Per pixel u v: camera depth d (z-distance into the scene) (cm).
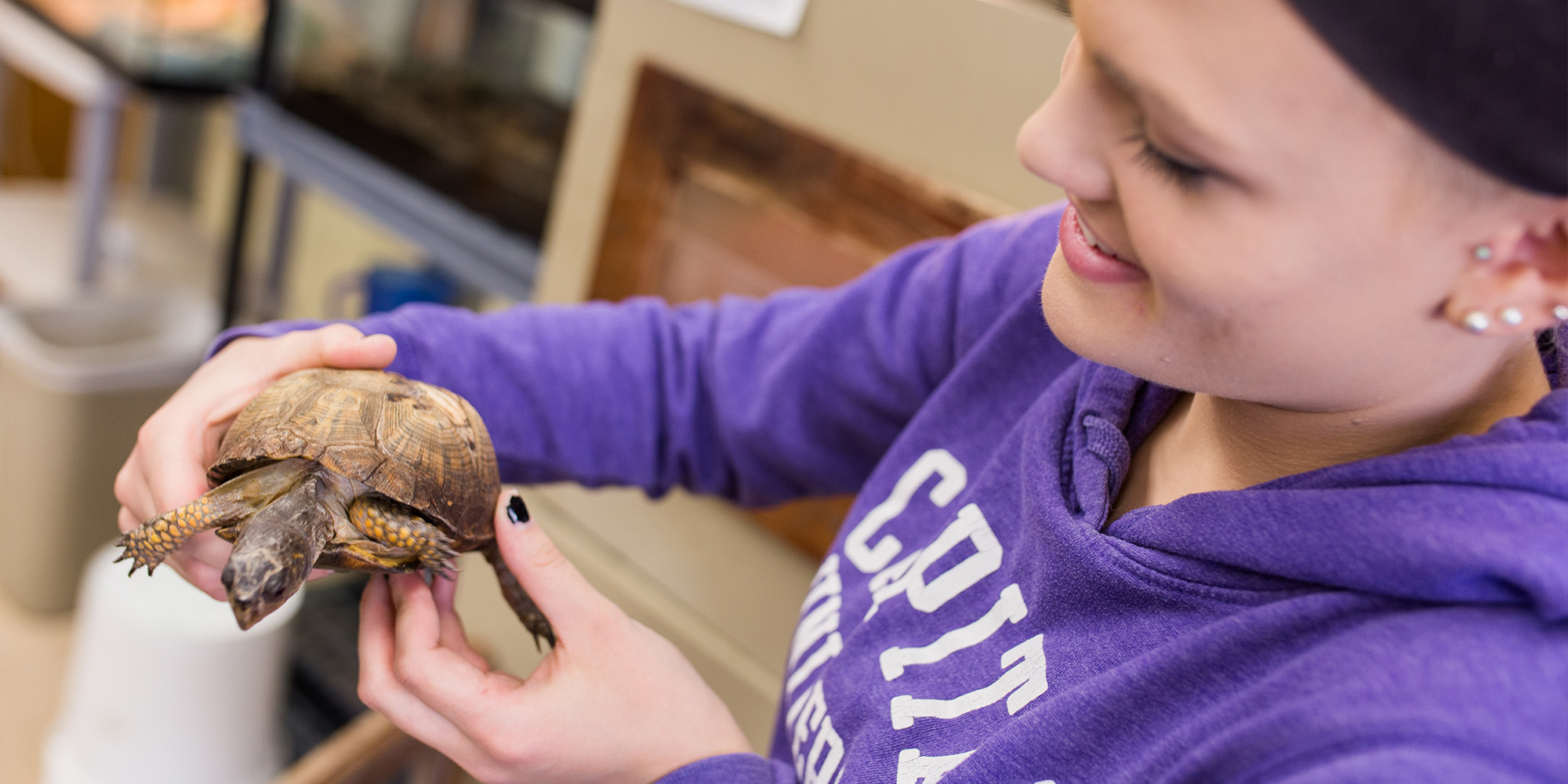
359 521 60
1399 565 43
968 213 80
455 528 62
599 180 98
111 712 109
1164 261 42
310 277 197
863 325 69
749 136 87
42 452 144
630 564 98
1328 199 39
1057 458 56
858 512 65
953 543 58
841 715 56
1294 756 41
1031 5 80
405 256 176
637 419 72
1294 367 43
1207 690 46
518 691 58
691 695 61
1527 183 37
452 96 124
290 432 60
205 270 196
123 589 111
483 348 70
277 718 122
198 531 58
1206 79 39
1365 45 36
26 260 178
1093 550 51
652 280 93
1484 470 43
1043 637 52
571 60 112
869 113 83
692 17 90
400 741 90
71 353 146
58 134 227
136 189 221
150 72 161
